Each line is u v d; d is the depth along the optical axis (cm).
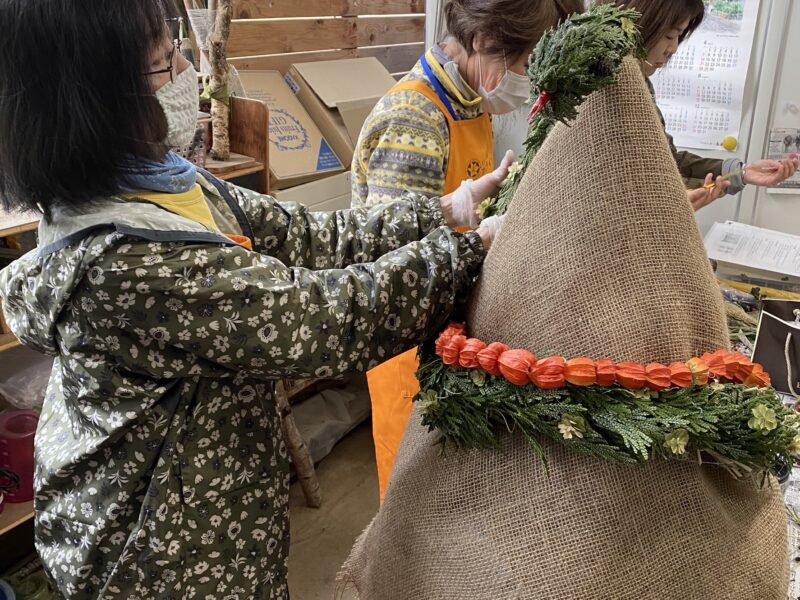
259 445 88
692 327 62
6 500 152
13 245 157
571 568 61
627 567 60
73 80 65
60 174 68
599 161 61
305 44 231
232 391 84
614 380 59
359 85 228
